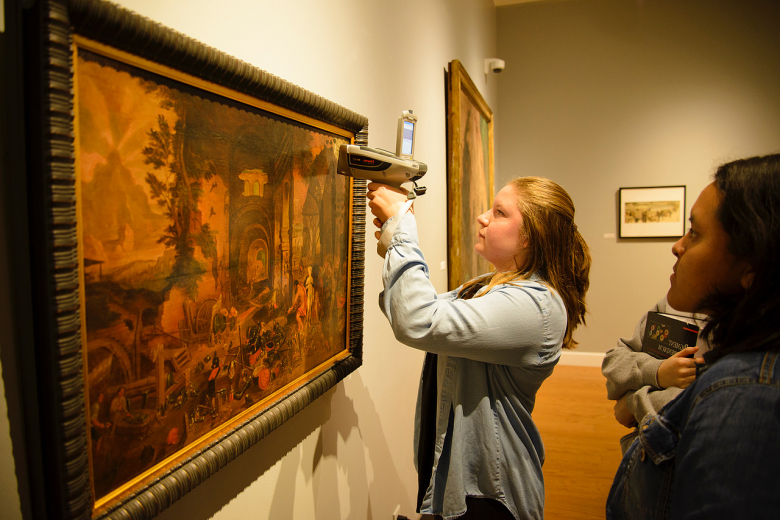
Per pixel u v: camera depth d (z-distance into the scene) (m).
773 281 0.56
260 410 0.90
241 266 0.83
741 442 0.52
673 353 1.24
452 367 1.15
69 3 0.51
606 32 4.73
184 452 0.72
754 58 4.37
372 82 1.53
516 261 1.17
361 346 1.30
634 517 0.75
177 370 0.70
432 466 1.22
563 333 1.08
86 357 0.56
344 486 1.38
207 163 0.74
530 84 4.96
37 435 0.55
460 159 2.57
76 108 0.54
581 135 4.86
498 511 1.11
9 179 0.54
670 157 4.63
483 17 4.07
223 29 0.83
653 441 0.70
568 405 3.81
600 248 4.86
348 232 1.23
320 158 1.08
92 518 0.58
